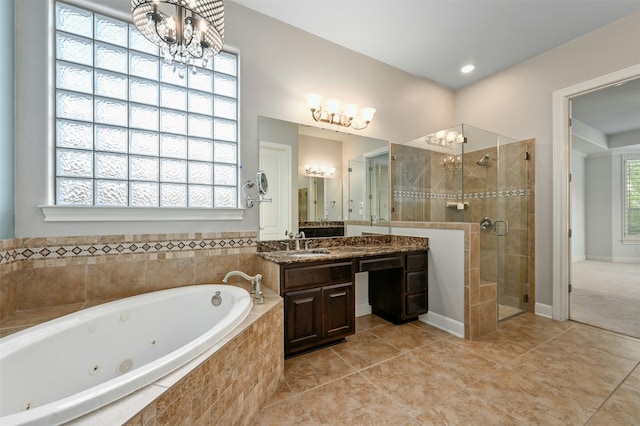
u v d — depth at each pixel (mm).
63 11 1722
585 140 5062
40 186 1646
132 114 1906
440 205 2953
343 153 2828
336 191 2773
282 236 2467
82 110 1766
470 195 2795
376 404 1524
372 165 3027
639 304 3221
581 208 6406
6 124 1521
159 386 888
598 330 2498
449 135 2896
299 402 1548
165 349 1724
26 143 1613
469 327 2324
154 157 1976
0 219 1474
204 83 2160
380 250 2500
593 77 2549
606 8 2258
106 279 1798
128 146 1892
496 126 3322
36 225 1634
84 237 1741
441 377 1774
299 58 2557
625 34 2361
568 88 2713
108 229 1806
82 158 1763
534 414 1432
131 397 834
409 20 2426
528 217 2994
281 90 2469
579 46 2645
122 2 1848
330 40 2723
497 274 2754
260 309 1613
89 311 1492
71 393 1316
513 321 2732
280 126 2463
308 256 2139
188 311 1833
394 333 2465
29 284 1619
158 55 1987
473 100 3580
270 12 2342
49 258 1661
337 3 2234
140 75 1931
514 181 3031
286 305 1936
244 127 2285
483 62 3098
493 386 1675
